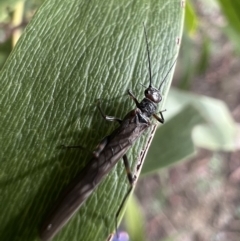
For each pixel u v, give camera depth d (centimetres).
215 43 12
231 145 7
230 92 12
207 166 12
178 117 6
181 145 5
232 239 11
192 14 6
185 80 9
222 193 12
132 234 7
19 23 6
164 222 11
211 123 7
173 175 12
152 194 12
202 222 11
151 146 5
